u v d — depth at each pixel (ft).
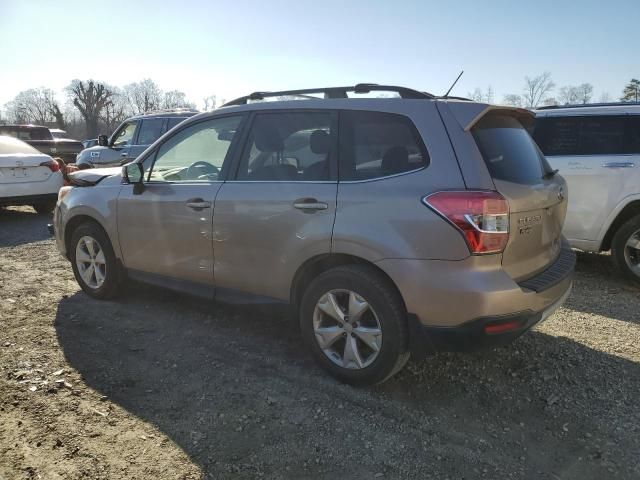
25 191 29.99
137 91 263.70
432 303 9.44
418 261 9.47
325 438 9.14
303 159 11.25
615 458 8.72
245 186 11.94
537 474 8.34
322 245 10.57
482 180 9.27
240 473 8.23
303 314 11.19
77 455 8.57
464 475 8.28
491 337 9.31
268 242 11.48
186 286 13.46
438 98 10.55
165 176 13.84
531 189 10.15
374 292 10.00
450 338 9.50
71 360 11.91
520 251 9.78
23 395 10.32
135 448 8.79
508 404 10.34
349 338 10.58
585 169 18.28
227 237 12.17
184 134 13.57
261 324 14.17
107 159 35.83
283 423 9.56
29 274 18.98
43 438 8.98
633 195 17.52
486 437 9.27
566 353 12.50
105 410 9.88
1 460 8.38
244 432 9.28
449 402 10.36
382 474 8.27
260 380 11.10
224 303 12.76
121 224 14.55
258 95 12.68
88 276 16.06
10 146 31.22
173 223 13.21
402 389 10.80
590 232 18.47
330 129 11.00
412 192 9.62
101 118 253.24
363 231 9.98
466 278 9.14
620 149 17.90
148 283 14.51
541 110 19.43
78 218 16.08
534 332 13.73
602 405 10.30
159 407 10.04
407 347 10.16
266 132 11.99
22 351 12.30
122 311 15.07
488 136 10.10
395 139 10.19
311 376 11.27
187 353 12.39
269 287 11.77
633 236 17.58
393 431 9.38
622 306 15.78
